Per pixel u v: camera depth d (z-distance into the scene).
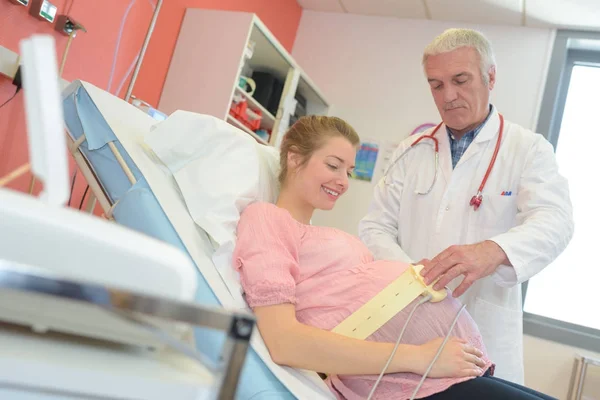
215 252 1.16
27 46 0.47
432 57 1.73
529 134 1.81
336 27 3.89
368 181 3.56
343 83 3.78
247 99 3.10
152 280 0.50
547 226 1.54
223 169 1.30
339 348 1.02
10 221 0.45
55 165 0.49
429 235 1.82
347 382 1.15
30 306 0.46
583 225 3.20
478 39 1.71
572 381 2.76
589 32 3.31
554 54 3.34
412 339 1.16
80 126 1.36
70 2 2.22
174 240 1.15
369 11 3.79
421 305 1.18
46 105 0.47
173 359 0.52
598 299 3.09
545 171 1.70
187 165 1.31
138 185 1.23
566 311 3.13
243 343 0.47
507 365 1.69
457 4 3.41
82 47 2.33
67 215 0.48
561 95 3.40
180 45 2.96
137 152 1.31
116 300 0.41
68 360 0.45
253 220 1.19
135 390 0.46
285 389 0.99
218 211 1.22
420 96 3.61
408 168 1.96
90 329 0.49
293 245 1.20
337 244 1.27
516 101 3.34
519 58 3.40
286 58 3.20
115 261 0.49
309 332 1.04
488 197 1.76
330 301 1.18
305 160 1.36
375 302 1.16
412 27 3.72
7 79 2.00
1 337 0.45
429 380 1.06
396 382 1.08
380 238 1.84
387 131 3.61
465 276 1.33
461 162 1.82
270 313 1.06
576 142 3.33
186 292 0.52
